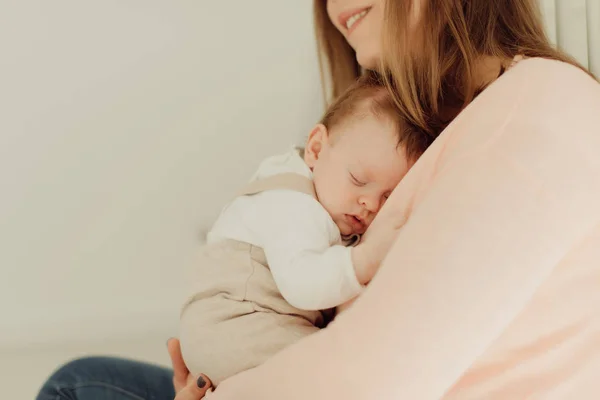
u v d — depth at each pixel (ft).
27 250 4.57
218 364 2.59
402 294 1.57
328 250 2.46
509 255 1.54
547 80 1.84
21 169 4.53
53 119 4.53
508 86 1.88
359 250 2.35
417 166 2.13
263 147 4.64
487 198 1.59
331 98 4.02
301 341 1.78
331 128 2.94
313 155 2.97
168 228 4.65
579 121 1.75
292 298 2.49
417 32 2.60
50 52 4.49
